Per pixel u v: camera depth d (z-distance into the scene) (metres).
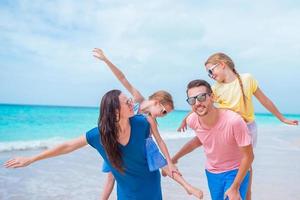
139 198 3.16
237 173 3.25
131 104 2.88
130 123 2.95
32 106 56.41
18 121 27.73
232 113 3.25
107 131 2.81
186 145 4.00
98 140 2.96
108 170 4.52
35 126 23.83
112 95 2.83
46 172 7.10
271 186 5.93
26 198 5.20
